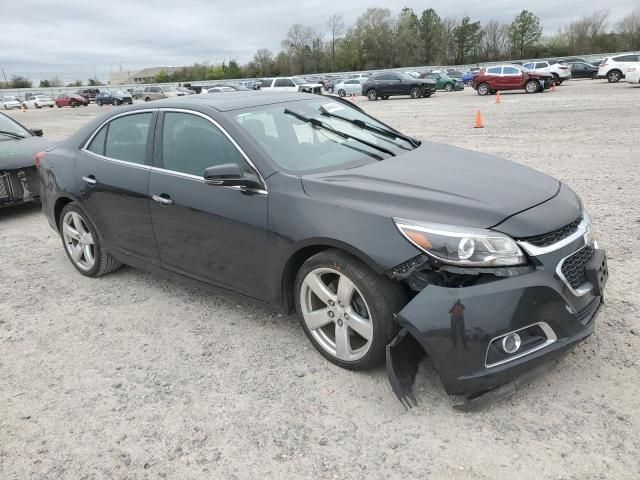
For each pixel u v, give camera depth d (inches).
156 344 144.9
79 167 179.3
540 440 99.9
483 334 98.9
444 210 108.1
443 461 96.8
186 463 101.3
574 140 441.7
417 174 126.6
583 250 113.8
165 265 159.8
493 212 106.5
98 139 178.4
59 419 116.4
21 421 116.5
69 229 193.8
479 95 1240.2
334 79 2241.6
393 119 750.5
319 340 129.1
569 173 316.5
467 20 3956.7
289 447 103.4
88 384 128.6
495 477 92.4
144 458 103.3
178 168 149.0
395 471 95.4
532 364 103.2
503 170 135.3
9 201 274.7
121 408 118.6
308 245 119.3
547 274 103.0
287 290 132.0
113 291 181.6
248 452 102.9
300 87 1416.1
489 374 100.4
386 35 3838.6
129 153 165.0
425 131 581.6
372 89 1328.7
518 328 100.0
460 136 520.7
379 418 109.3
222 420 112.4
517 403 110.3
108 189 166.9
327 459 99.7
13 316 167.3
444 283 103.3
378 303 110.4
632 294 151.7
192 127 148.0
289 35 3949.3
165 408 117.7
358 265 113.1
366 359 117.3
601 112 640.4
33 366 138.2
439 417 107.9
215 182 131.5
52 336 153.1
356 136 154.9
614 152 374.3
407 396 109.2
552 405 108.8
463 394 104.3
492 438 101.3
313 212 118.6
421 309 101.9
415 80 1291.8
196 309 164.1
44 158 198.8
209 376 128.3
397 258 105.6
